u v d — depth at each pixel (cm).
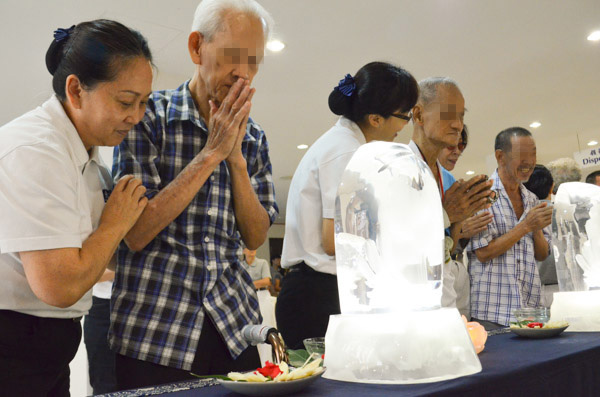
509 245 199
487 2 386
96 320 247
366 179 84
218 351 113
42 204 84
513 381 77
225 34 111
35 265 83
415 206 82
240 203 123
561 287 150
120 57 92
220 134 111
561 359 88
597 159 664
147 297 109
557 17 417
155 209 106
